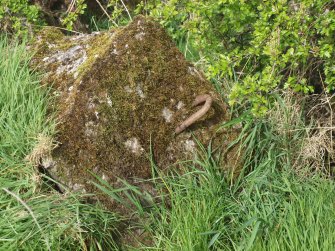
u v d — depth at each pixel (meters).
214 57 2.15
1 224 1.67
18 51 2.04
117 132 1.81
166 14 2.11
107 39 1.97
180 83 1.88
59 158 1.79
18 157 1.80
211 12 2.03
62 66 1.99
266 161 1.89
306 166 1.98
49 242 1.65
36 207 1.71
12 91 1.90
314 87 2.22
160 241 1.72
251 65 2.17
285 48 2.10
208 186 1.82
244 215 1.77
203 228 1.72
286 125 2.02
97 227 1.73
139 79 1.84
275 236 1.66
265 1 1.95
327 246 1.62
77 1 2.38
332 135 2.10
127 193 1.76
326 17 1.92
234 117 1.96
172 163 1.85
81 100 1.82
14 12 2.34
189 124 1.84
